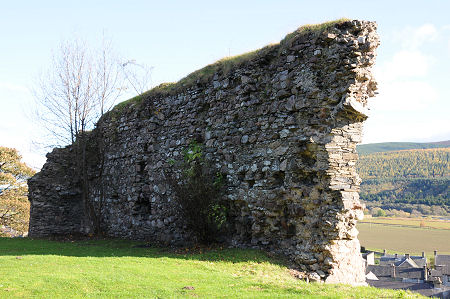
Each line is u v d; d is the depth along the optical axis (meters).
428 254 49.34
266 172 10.96
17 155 30.91
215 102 13.15
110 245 14.34
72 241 15.98
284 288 7.18
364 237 60.88
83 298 6.55
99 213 18.36
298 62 10.67
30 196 19.92
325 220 9.54
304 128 10.26
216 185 12.23
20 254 11.62
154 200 15.14
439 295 32.06
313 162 10.16
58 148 20.61
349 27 10.09
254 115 11.62
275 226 10.63
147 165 15.83
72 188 20.31
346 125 10.05
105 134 19.08
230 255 10.29
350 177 9.84
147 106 16.33
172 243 13.55
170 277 8.08
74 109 20.08
